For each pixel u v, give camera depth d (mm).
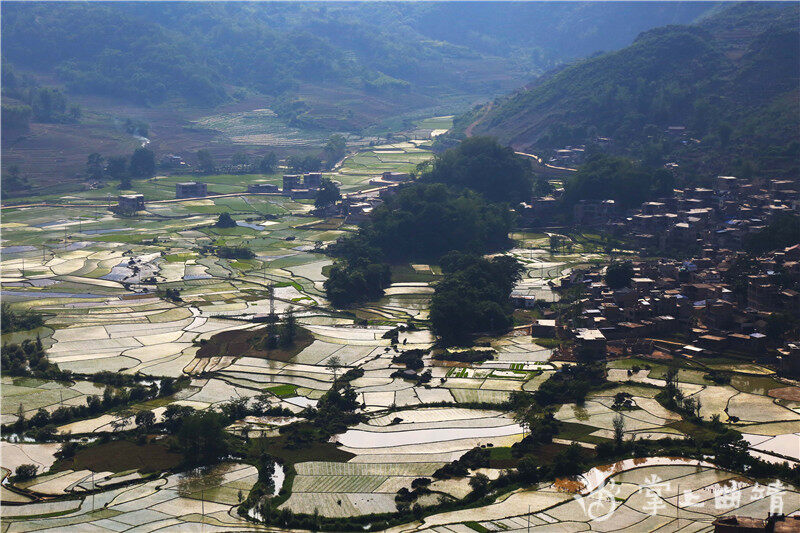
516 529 146500
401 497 158750
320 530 148875
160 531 148750
